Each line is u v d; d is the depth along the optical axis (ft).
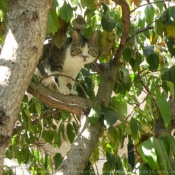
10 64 7.70
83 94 16.03
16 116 7.79
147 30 15.21
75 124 16.14
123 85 15.51
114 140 13.87
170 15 12.21
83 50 17.76
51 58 18.29
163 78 13.14
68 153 12.01
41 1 8.16
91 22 15.57
